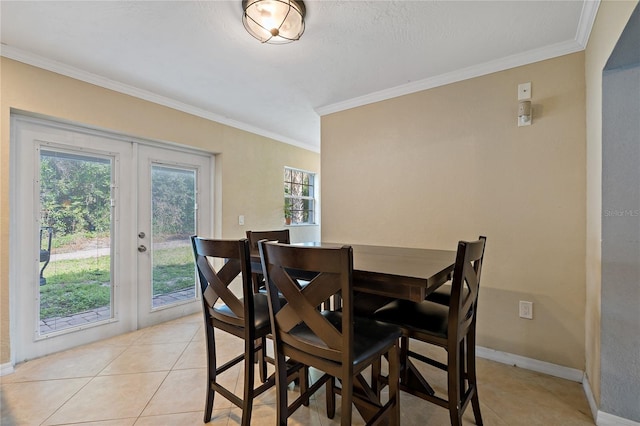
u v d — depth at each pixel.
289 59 2.26
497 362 2.27
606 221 1.57
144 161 3.01
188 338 2.72
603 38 1.55
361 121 3.05
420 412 1.69
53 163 2.43
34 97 2.21
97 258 2.69
